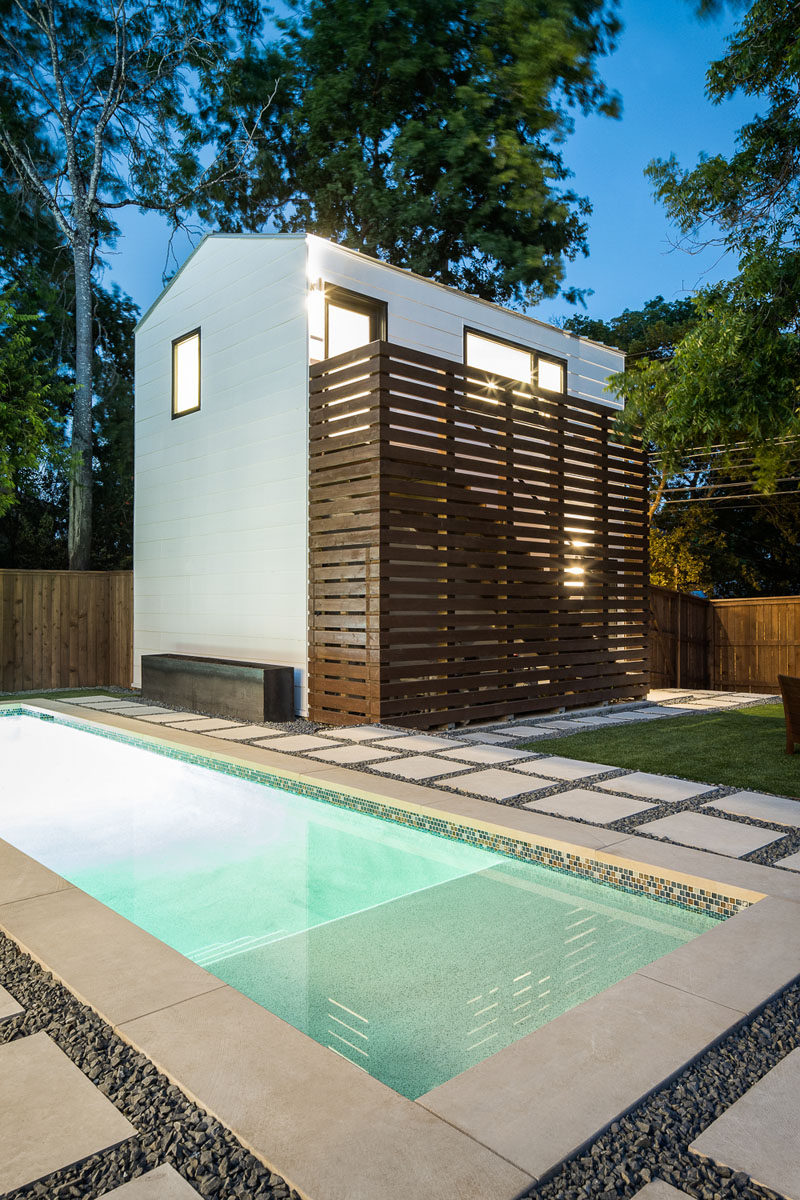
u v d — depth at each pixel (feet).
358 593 21.84
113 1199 4.46
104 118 50.55
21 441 38.34
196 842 13.92
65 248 54.39
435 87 52.26
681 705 29.32
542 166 52.60
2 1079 5.67
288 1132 4.99
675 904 9.94
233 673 24.02
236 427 26.81
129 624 35.40
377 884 11.64
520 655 25.26
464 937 9.57
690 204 17.20
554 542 26.55
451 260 57.00
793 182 16.37
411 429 22.12
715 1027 6.35
